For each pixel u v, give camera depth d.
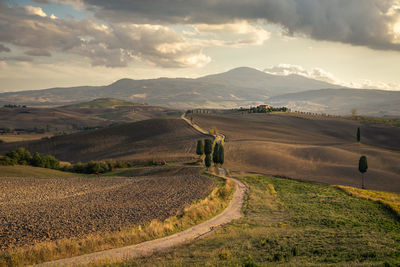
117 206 40.34
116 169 98.88
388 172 95.19
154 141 146.50
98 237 24.83
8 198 47.25
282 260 16.31
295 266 14.81
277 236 22.28
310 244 20.05
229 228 27.94
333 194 49.56
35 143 171.62
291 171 92.06
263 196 46.47
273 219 32.62
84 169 95.44
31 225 31.11
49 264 18.98
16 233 28.39
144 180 66.00
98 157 135.00
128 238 24.27
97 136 170.00
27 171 82.12
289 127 195.62
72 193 51.94
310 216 33.91
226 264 15.54
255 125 193.00
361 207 39.72
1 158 85.69
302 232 24.12
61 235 27.55
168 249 21.38
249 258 15.57
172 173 81.38
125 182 64.00
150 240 24.62
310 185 58.31
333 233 23.86
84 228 29.64
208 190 50.41
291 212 36.25
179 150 122.69
